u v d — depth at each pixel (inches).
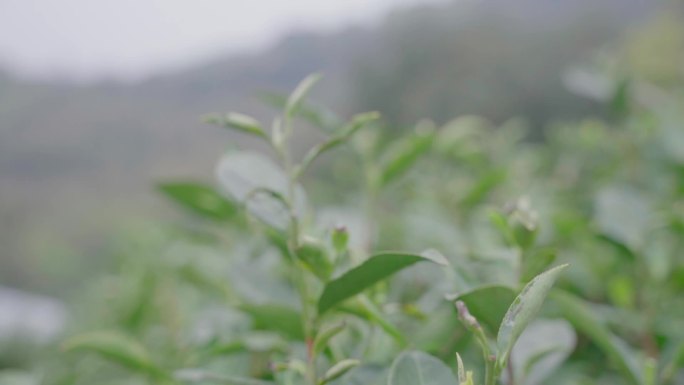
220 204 63.1
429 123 72.7
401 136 90.9
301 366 38.5
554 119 253.1
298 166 41.7
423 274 56.9
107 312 116.1
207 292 82.0
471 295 34.9
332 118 61.5
